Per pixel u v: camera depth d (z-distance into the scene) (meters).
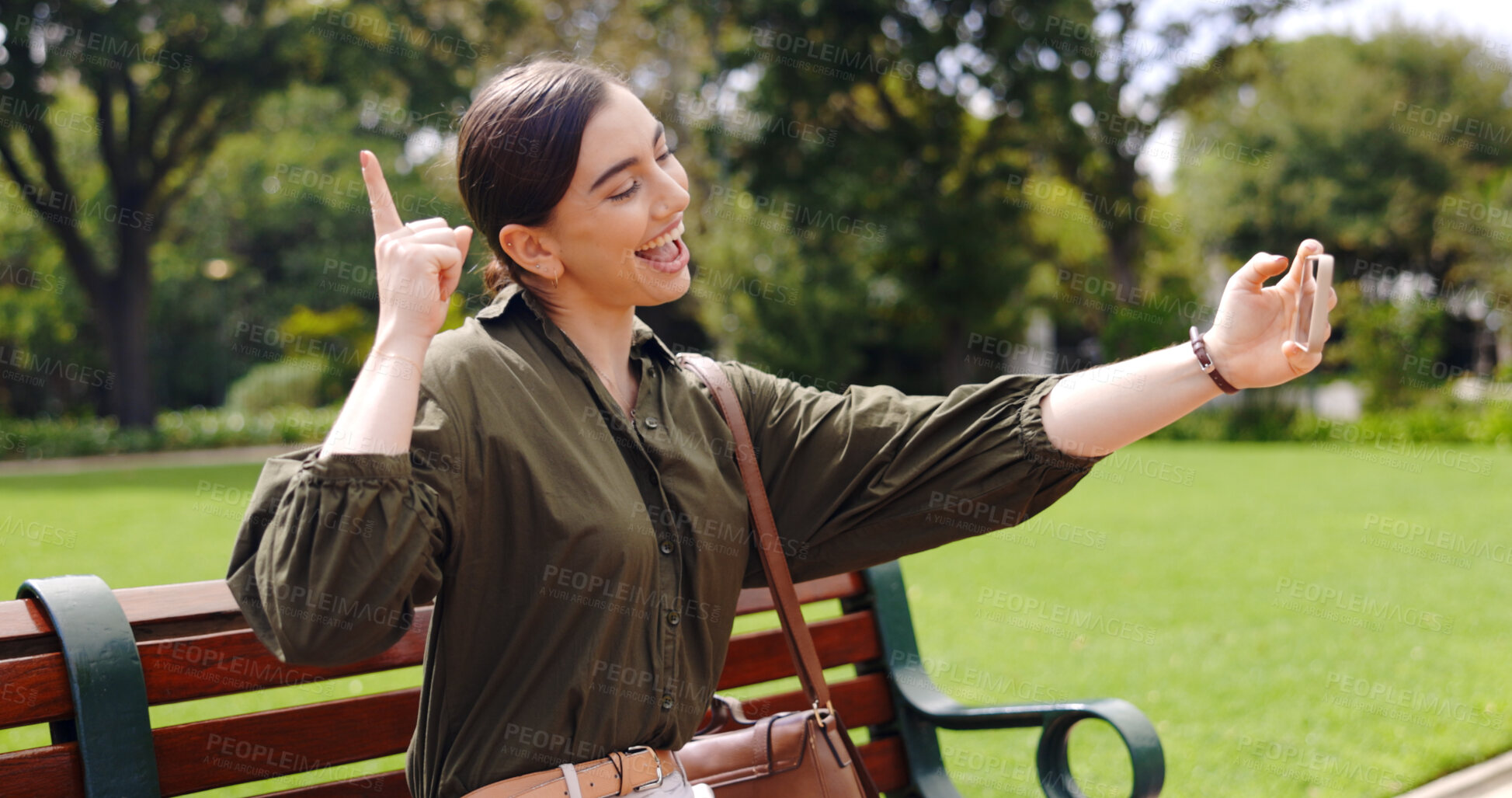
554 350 1.41
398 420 1.14
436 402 1.23
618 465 1.37
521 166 1.37
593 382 1.40
